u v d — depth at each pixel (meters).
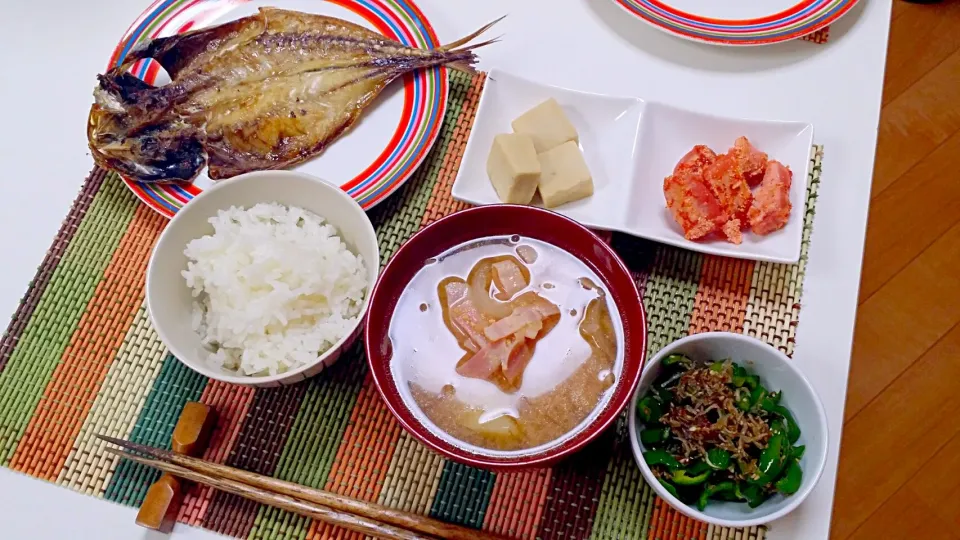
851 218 0.54
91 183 0.57
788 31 0.57
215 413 0.52
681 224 0.54
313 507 0.48
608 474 0.50
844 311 0.52
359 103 0.57
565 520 0.50
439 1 0.61
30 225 0.57
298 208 0.53
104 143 0.55
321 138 0.57
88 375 0.53
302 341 0.50
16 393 0.53
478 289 0.49
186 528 0.50
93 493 0.51
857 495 0.75
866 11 0.59
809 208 0.55
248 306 0.50
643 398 0.49
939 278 0.80
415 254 0.49
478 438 0.47
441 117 0.56
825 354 0.52
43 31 0.61
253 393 0.53
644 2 0.58
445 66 0.58
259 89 0.57
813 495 0.49
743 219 0.54
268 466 0.51
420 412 0.47
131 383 0.53
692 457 0.47
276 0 0.61
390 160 0.56
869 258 0.81
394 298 0.49
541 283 0.49
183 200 0.56
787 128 0.55
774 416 0.48
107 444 0.52
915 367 0.78
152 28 0.60
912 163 0.83
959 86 0.84
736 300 0.53
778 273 0.53
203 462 0.50
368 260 0.51
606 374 0.48
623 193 0.55
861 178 0.55
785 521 0.49
